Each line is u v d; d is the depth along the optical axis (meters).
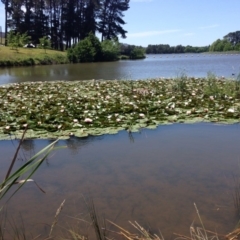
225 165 3.32
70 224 2.26
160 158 3.57
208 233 2.08
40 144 4.13
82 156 3.67
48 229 2.20
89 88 9.84
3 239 2.08
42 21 45.62
